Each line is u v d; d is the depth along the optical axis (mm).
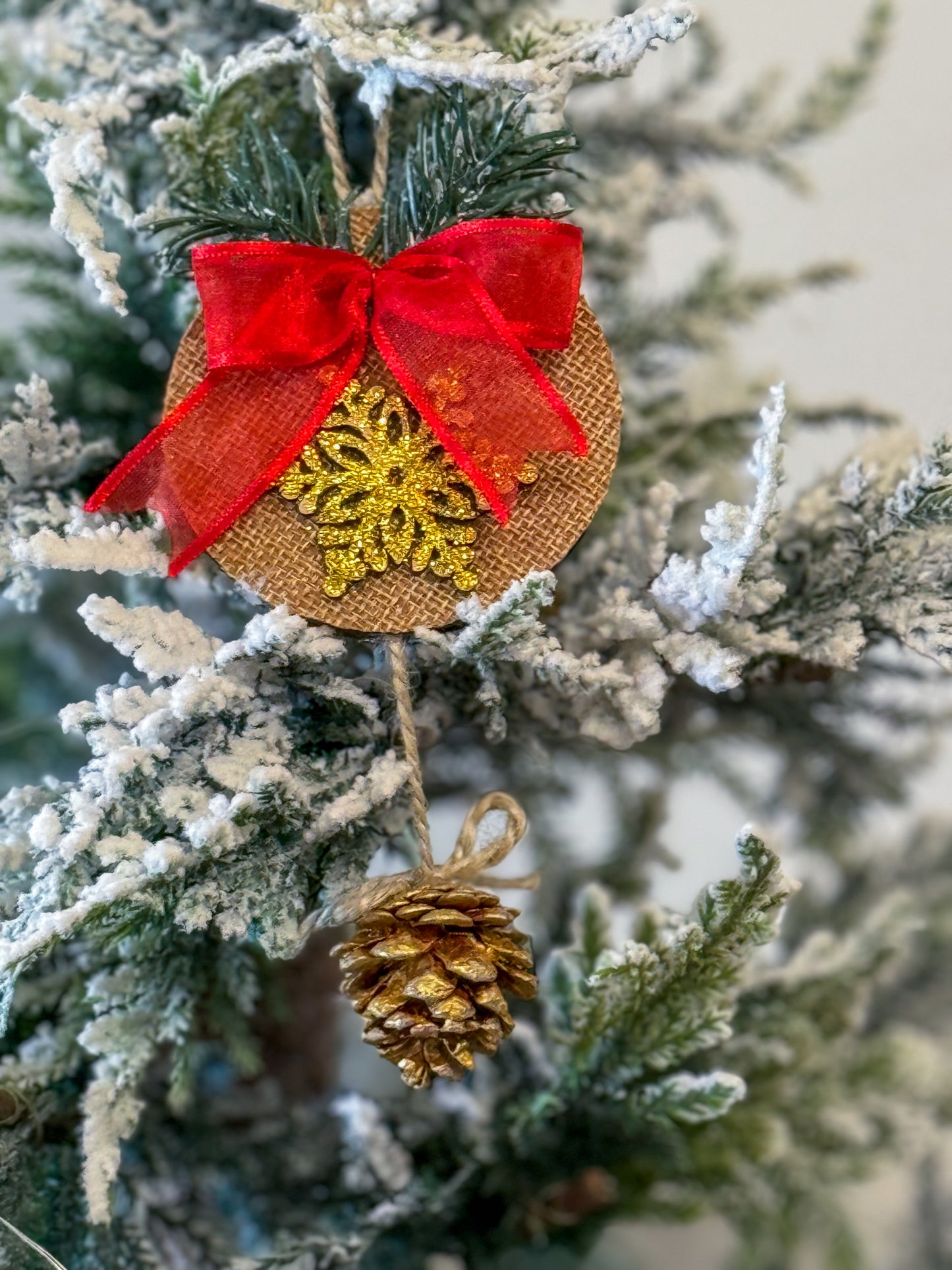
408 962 299
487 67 309
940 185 589
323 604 317
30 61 391
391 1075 520
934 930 519
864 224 603
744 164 481
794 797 478
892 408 450
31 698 511
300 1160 402
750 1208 436
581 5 526
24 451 339
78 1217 336
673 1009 338
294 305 311
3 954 283
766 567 331
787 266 613
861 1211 517
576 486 322
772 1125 407
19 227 475
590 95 494
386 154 333
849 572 344
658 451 432
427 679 347
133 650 310
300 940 310
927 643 332
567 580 366
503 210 333
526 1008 420
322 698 330
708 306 456
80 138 328
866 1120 448
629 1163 403
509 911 306
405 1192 375
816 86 475
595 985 334
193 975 346
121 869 295
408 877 316
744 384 478
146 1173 376
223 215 323
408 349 315
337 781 323
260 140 328
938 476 324
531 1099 379
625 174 424
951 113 581
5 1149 325
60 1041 347
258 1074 427
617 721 344
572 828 617
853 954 432
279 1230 382
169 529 322
